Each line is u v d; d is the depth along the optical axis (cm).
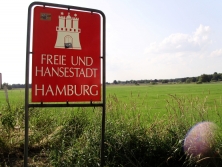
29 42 329
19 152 479
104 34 368
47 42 340
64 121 639
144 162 424
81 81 355
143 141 447
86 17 360
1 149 467
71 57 351
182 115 506
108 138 444
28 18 329
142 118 589
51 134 542
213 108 645
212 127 461
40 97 336
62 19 348
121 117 536
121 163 416
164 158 431
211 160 405
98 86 364
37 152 489
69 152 429
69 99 349
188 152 417
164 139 454
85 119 639
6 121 539
